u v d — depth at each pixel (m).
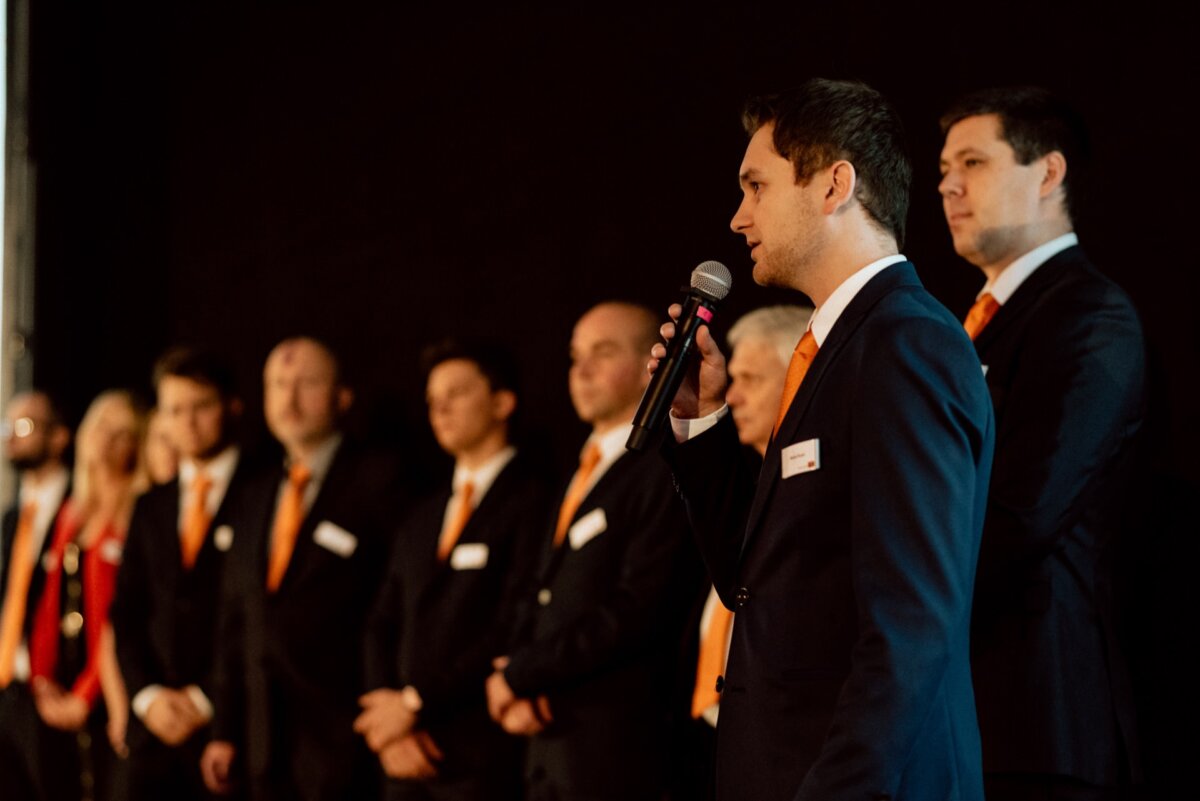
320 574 4.30
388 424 5.43
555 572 3.54
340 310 5.72
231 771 4.35
